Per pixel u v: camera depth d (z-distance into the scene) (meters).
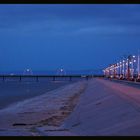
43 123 41.31
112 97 57.94
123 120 33.78
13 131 33.88
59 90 137.12
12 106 71.12
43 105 69.06
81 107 56.19
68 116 47.53
